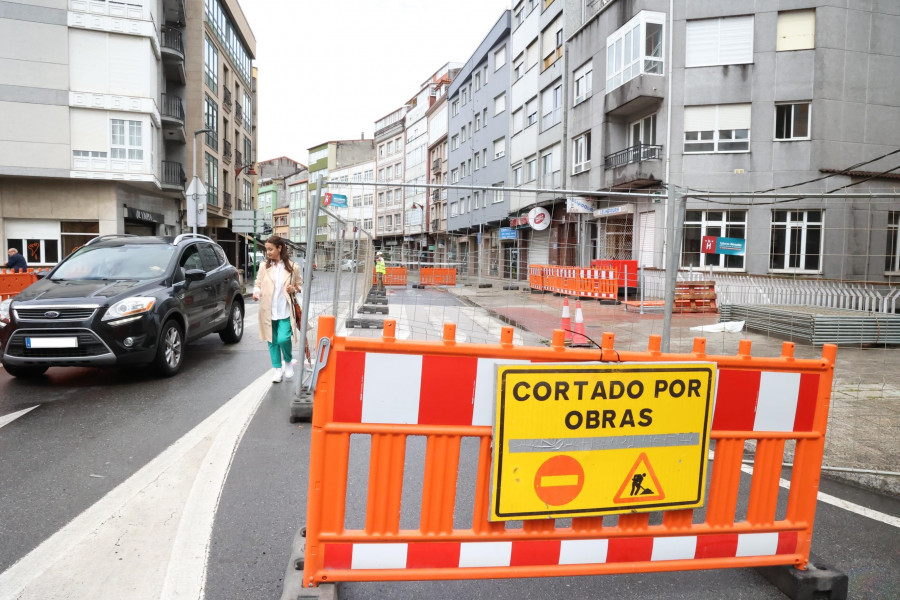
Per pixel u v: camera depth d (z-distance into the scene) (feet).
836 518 11.65
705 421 8.50
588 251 20.92
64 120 75.61
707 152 65.26
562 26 90.07
